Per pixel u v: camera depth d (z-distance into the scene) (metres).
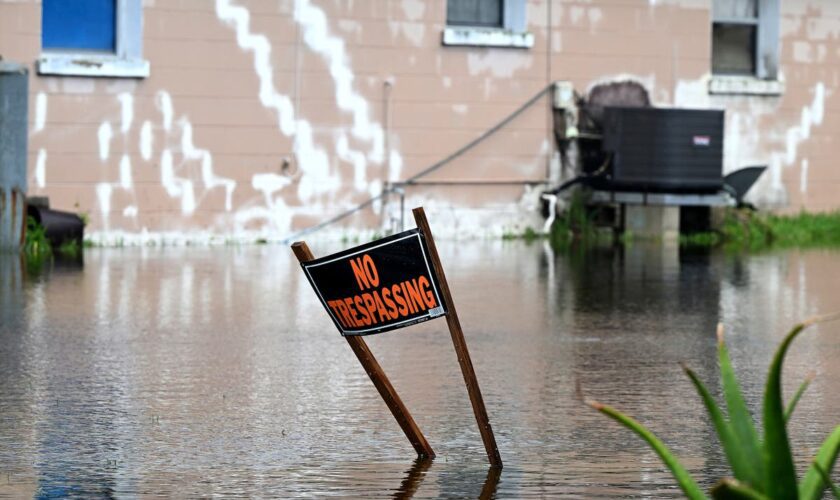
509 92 20.28
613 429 8.09
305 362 10.34
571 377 9.78
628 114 20.23
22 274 15.26
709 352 10.88
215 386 9.34
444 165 19.98
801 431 8.04
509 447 7.59
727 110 21.69
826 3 22.33
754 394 9.16
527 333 11.80
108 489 6.62
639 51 20.97
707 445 7.67
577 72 20.67
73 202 18.16
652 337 11.61
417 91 19.77
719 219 21.31
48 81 17.92
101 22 18.36
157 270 15.95
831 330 12.10
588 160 20.81
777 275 16.34
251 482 6.78
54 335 11.30
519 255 18.36
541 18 20.44
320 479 6.85
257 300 13.66
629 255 18.61
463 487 6.69
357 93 19.44
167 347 10.87
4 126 16.97
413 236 6.59
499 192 20.38
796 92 22.16
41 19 17.83
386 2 19.50
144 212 18.48
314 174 19.28
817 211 22.38
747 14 22.14
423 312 6.76
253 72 18.86
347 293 6.78
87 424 8.12
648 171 20.33
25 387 9.21
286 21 18.98
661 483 6.79
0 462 7.16
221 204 18.84
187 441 7.71
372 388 9.36
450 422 8.27
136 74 18.19
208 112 18.67
